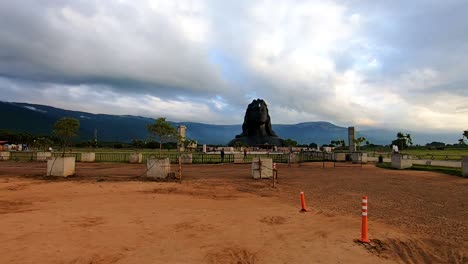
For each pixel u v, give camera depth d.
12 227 9.20
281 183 20.38
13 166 32.41
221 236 8.77
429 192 16.59
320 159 47.78
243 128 114.31
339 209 12.42
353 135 59.28
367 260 7.33
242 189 17.77
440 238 8.87
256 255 7.44
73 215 10.84
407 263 7.47
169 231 9.12
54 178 21.81
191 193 16.27
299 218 10.95
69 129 39.78
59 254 7.09
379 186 18.92
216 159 44.16
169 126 36.56
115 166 33.47
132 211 11.65
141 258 7.02
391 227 9.87
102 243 7.92
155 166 22.06
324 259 7.28
